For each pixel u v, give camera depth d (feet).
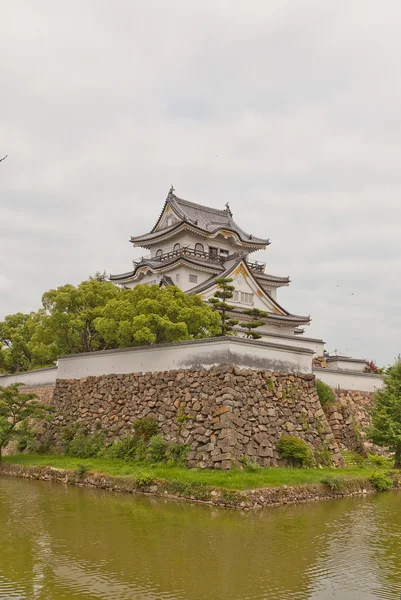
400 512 65.51
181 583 39.91
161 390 88.99
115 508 64.54
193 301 108.37
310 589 39.27
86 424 100.42
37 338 120.57
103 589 38.58
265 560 45.52
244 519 59.31
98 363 103.81
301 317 171.53
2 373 160.25
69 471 85.61
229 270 157.48
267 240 195.62
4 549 47.98
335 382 118.62
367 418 118.21
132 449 86.69
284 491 68.95
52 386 116.98
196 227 173.27
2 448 115.75
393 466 94.68
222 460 74.38
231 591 38.50
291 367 91.56
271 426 82.79
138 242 189.26
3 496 72.74
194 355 85.71
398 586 40.24
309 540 51.90
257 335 111.14
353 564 45.01
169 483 71.87
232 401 78.54
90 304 121.80
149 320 96.78
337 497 74.23
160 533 53.26
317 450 87.25
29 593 37.68
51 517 60.08
